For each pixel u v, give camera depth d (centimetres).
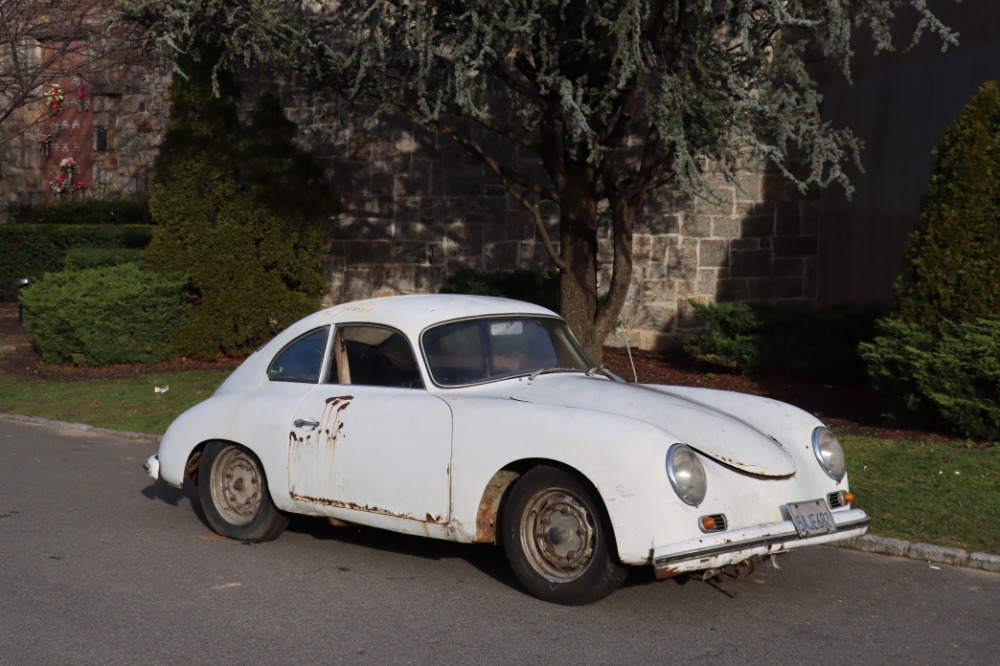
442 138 1669
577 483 515
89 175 2377
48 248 2119
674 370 1393
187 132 1507
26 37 1844
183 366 1498
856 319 1279
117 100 2328
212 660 455
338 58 1086
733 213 1573
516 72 1401
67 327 1486
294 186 1523
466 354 602
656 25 1044
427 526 564
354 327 631
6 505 765
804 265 1586
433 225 1683
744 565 544
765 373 1338
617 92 1001
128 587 563
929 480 793
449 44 1180
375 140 1700
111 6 1797
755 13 1107
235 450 670
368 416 593
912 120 1359
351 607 530
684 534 487
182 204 1518
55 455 968
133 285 1494
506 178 1246
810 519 528
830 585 579
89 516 734
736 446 535
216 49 1445
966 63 1253
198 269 1528
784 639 487
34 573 589
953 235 988
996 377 912
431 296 651
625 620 511
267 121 1520
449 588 564
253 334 1539
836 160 1041
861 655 468
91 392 1294
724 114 1006
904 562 630
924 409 980
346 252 1728
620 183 1200
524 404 548
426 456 563
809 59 1561
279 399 641
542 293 1507
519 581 555
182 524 714
